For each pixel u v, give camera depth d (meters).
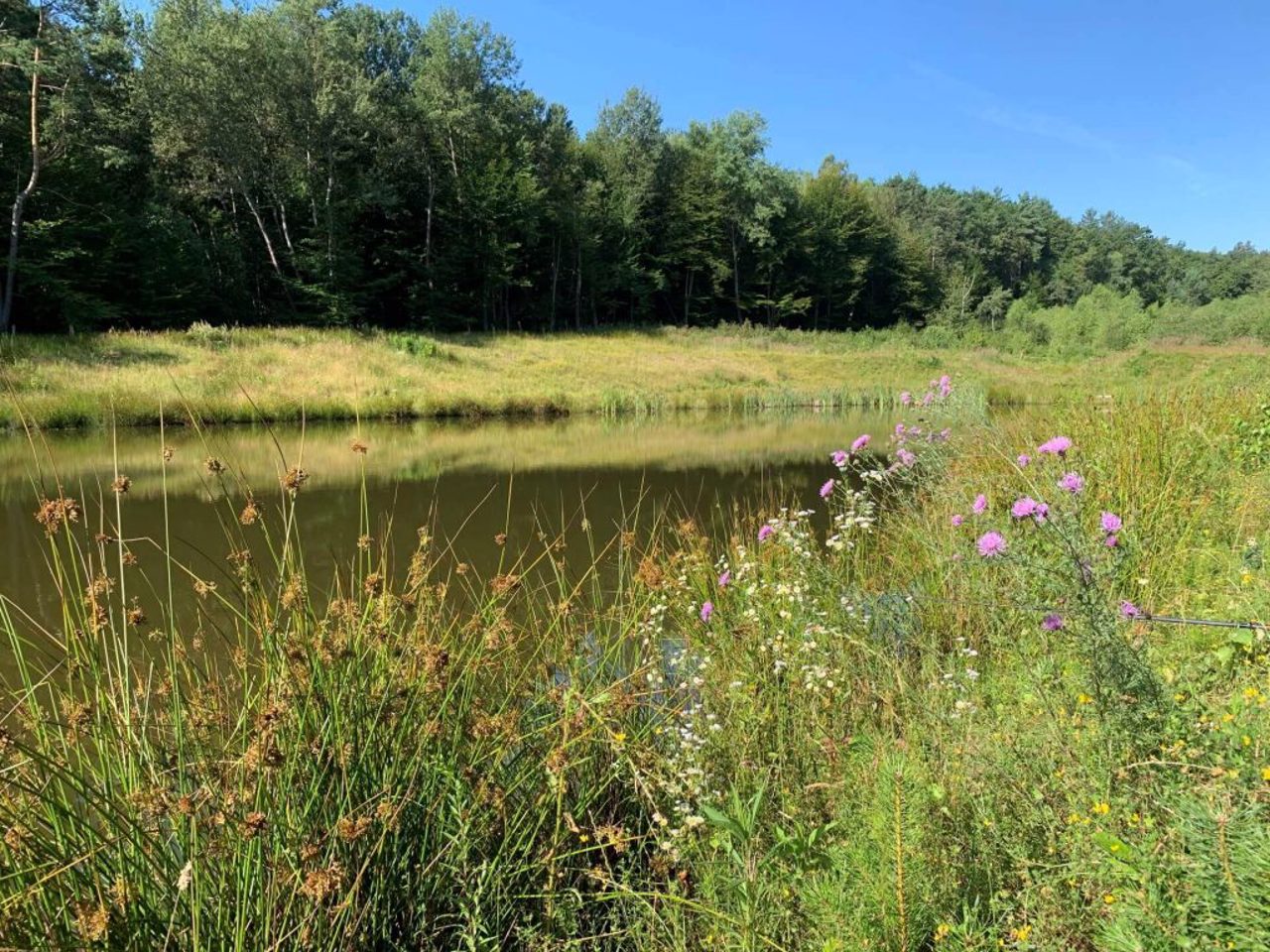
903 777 1.68
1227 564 3.34
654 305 51.75
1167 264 98.06
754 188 51.84
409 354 26.23
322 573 5.43
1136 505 3.96
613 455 12.99
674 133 58.06
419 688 2.09
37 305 24.02
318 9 32.69
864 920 1.57
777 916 1.75
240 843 1.68
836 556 4.13
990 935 1.58
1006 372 35.59
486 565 5.72
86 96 24.62
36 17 23.19
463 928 1.89
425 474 10.69
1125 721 1.83
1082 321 51.44
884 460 11.39
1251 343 44.06
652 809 2.36
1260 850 1.36
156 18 30.19
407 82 41.00
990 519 3.72
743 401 25.59
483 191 38.03
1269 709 1.82
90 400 15.91
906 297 63.84
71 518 1.95
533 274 43.59
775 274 54.88
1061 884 1.67
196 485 9.29
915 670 2.89
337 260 32.59
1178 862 1.50
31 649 3.97
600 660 2.90
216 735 2.10
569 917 2.02
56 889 1.59
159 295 27.61
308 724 1.92
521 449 13.78
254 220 35.12
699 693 2.85
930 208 81.81
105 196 26.81
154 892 1.65
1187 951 1.34
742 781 2.25
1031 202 90.88
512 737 2.23
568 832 2.18
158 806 1.64
